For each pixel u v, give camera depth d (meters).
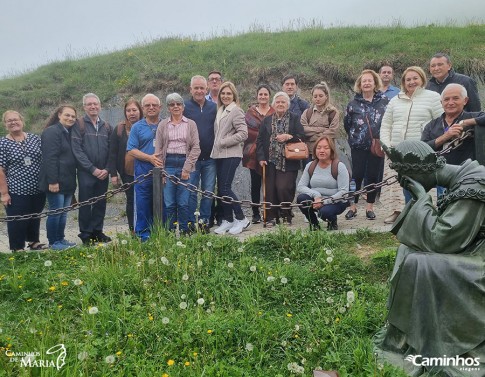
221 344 4.41
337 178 7.66
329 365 4.06
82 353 3.98
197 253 6.38
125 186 7.04
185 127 7.50
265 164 8.23
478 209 3.62
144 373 3.92
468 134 6.19
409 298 3.73
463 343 3.55
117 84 16.45
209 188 8.11
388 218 7.98
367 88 8.34
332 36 16.84
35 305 5.40
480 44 14.92
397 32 16.80
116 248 6.73
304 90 14.55
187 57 17.00
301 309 5.22
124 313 4.90
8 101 16.62
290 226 8.24
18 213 7.56
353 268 5.99
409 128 7.46
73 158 7.71
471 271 3.54
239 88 15.18
